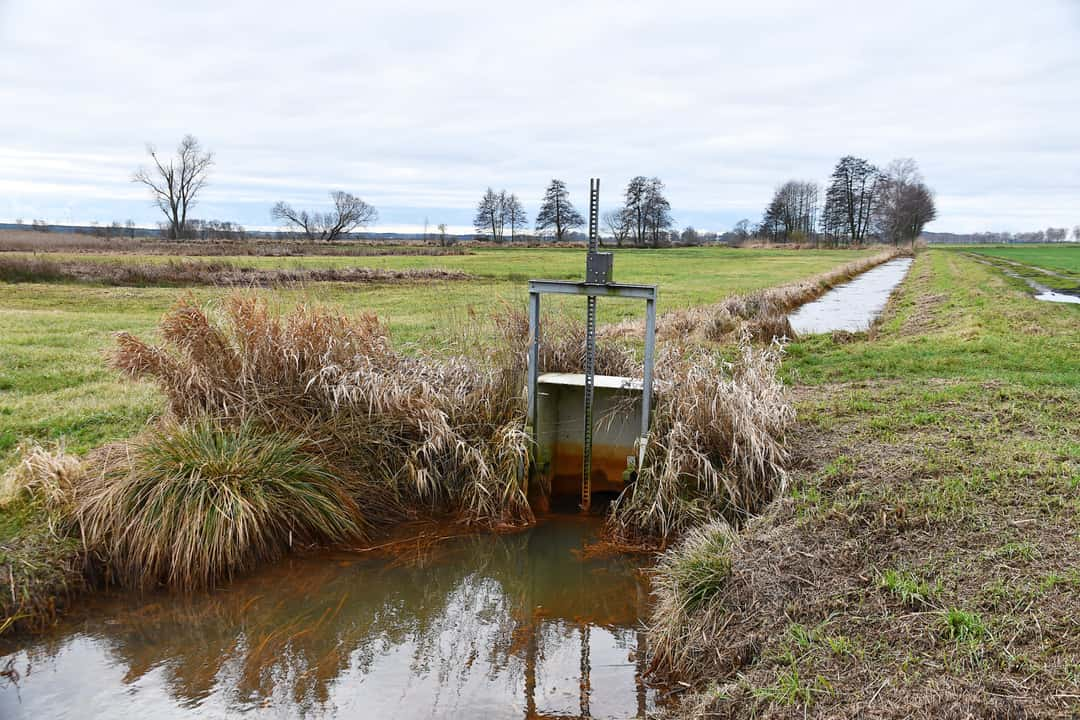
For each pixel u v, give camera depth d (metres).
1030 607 3.75
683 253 71.12
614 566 5.77
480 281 25.55
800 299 23.25
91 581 5.15
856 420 7.39
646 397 6.39
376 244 66.19
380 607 5.16
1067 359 10.14
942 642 3.62
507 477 6.53
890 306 21.70
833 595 4.19
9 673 4.32
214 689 4.20
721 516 5.76
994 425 6.88
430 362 7.70
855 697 3.37
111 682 4.25
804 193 113.75
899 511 4.99
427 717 3.95
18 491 5.58
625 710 4.00
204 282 23.30
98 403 8.21
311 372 6.77
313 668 4.42
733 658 4.02
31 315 15.78
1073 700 3.11
